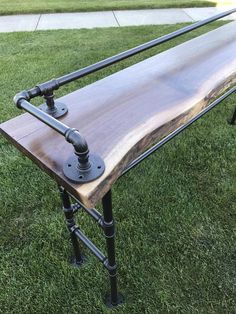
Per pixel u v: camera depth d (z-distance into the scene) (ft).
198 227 5.33
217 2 18.08
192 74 4.40
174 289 4.52
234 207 5.67
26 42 13.44
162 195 5.91
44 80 10.14
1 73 10.69
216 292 4.49
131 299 4.44
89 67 3.44
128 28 14.58
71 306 4.39
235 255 4.93
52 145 3.11
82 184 2.62
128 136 3.14
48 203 5.82
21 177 6.41
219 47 5.26
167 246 5.06
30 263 4.90
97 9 17.53
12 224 5.50
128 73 4.47
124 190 6.01
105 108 3.64
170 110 3.58
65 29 14.93
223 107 8.41
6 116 8.27
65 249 5.05
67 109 3.60
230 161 6.68
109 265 3.85
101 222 3.44
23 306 4.42
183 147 7.02
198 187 6.07
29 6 18.49
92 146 3.02
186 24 14.66
